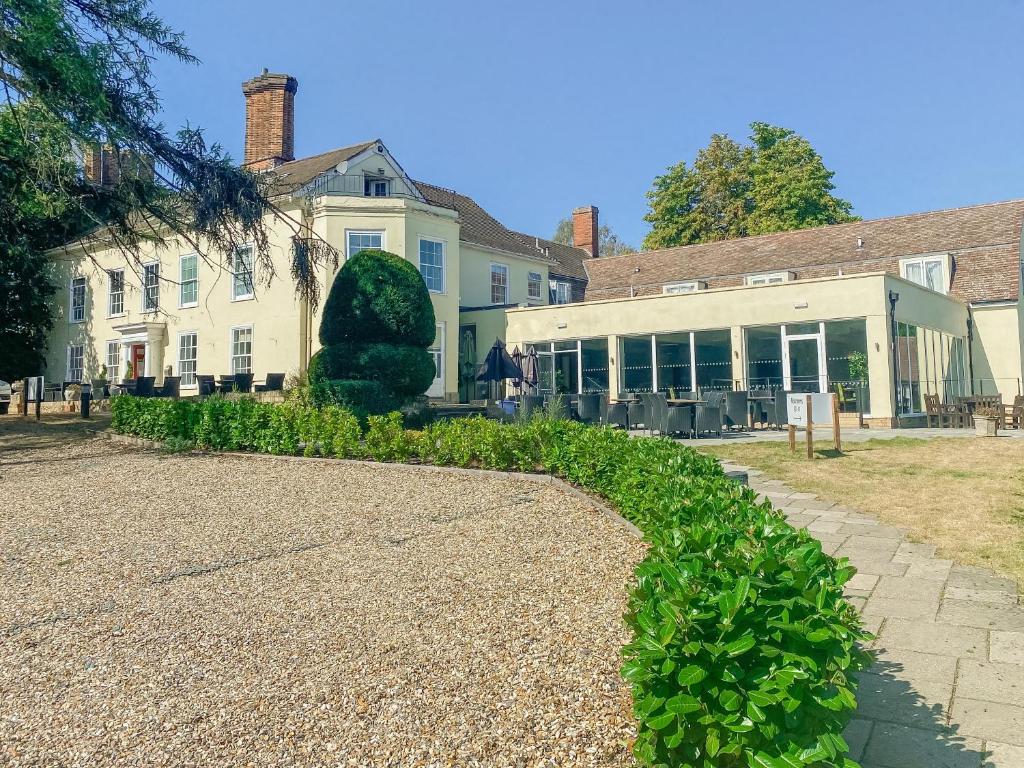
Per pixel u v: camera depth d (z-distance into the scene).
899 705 3.26
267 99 24.25
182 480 9.23
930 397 17.52
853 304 17.11
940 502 7.41
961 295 22.33
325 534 6.31
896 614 4.42
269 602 4.68
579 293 29.98
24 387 18.67
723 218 39.03
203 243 22.20
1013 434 13.98
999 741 2.92
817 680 2.19
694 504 3.73
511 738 2.92
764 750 2.20
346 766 2.80
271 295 20.56
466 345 23.80
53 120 11.70
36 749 3.04
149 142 13.01
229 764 2.86
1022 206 23.33
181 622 4.39
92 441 13.52
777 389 17.33
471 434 9.38
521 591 4.68
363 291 14.91
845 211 36.91
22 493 8.65
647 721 2.24
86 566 5.59
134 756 2.96
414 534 6.20
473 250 25.27
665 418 13.99
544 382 22.33
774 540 2.87
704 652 2.23
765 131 37.94
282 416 11.22
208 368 22.02
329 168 21.05
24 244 18.05
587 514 6.63
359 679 3.52
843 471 9.45
